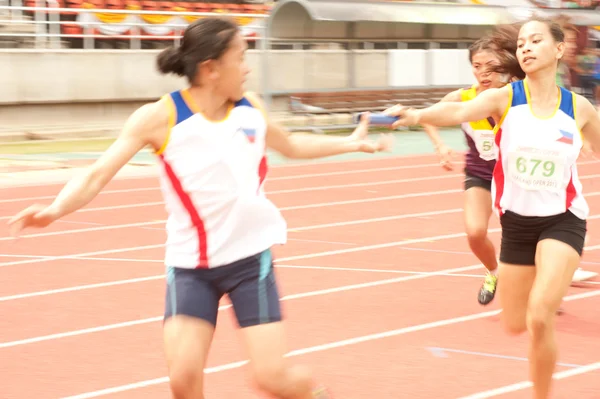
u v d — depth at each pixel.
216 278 4.66
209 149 4.56
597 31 31.89
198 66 4.50
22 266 11.07
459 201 16.28
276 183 18.44
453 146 25.36
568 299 9.34
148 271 10.78
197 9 30.14
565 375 6.94
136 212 15.02
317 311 8.85
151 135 4.54
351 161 21.98
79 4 28.20
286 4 25.61
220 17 4.60
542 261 5.74
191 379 4.54
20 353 7.55
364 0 26.69
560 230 5.81
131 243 12.51
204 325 4.64
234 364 7.20
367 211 15.14
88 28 28.17
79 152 22.95
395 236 12.94
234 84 4.55
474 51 8.23
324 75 27.61
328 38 27.28
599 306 9.06
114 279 10.36
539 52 5.71
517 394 6.49
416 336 7.99
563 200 5.84
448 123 5.76
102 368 7.14
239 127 4.61
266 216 4.72
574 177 5.88
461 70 29.62
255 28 26.67
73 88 26.08
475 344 7.74
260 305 4.61
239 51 4.55
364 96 27.55
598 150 6.05
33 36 27.28
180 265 4.68
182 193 4.62
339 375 6.93
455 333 8.09
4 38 27.38
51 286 10.02
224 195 4.59
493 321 8.50
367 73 28.03
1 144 23.97
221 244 4.63
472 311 8.88
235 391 6.54
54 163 20.91
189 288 4.65
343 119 27.22
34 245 12.37
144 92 27.36
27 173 19.41
